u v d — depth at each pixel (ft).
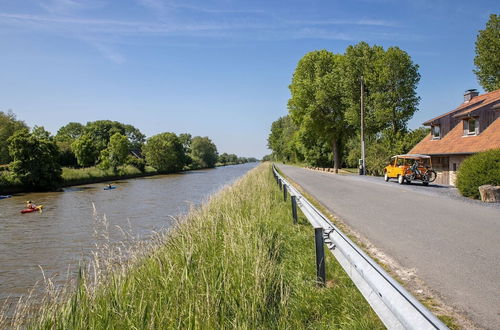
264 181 64.49
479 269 17.62
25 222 64.69
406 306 7.95
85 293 14.32
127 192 122.01
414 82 125.08
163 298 13.48
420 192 56.54
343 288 15.19
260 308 12.84
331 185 73.31
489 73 140.26
